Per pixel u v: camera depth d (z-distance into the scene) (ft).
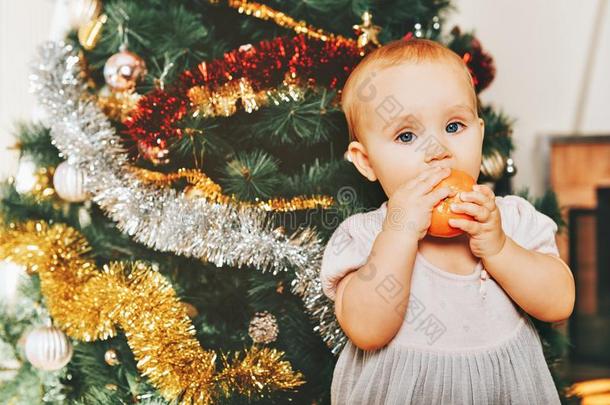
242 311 3.67
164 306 3.35
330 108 3.41
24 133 3.81
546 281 2.82
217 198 3.45
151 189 3.43
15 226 3.60
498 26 6.21
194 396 3.32
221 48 3.67
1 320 3.91
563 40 6.21
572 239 5.96
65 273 3.49
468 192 2.72
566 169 6.04
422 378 2.79
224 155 3.57
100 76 3.96
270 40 3.68
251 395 3.41
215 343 3.58
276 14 3.53
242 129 3.58
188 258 3.77
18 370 3.86
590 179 5.99
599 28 6.18
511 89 6.24
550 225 3.08
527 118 6.24
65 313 3.43
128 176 3.45
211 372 3.33
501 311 2.86
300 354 3.54
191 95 3.35
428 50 2.95
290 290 3.59
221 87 3.34
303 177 3.51
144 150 3.44
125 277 3.46
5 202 3.69
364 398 2.86
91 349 3.65
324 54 3.35
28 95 5.42
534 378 2.89
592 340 5.82
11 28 5.44
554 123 6.26
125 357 3.58
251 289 3.59
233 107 3.38
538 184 6.14
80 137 3.43
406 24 3.85
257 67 3.31
